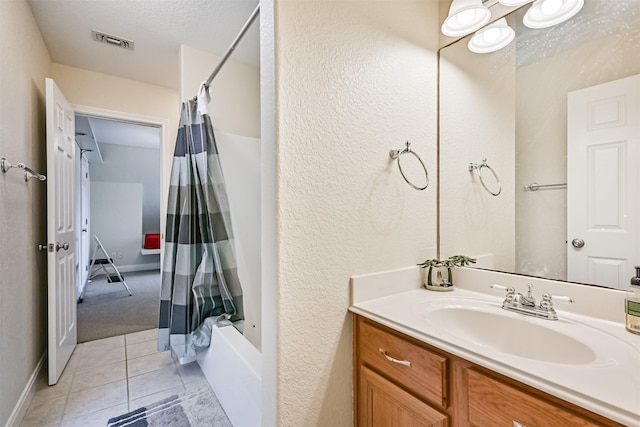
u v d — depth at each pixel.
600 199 1.06
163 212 2.90
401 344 1.00
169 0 1.80
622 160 1.01
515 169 1.28
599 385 0.65
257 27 2.03
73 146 2.43
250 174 2.40
